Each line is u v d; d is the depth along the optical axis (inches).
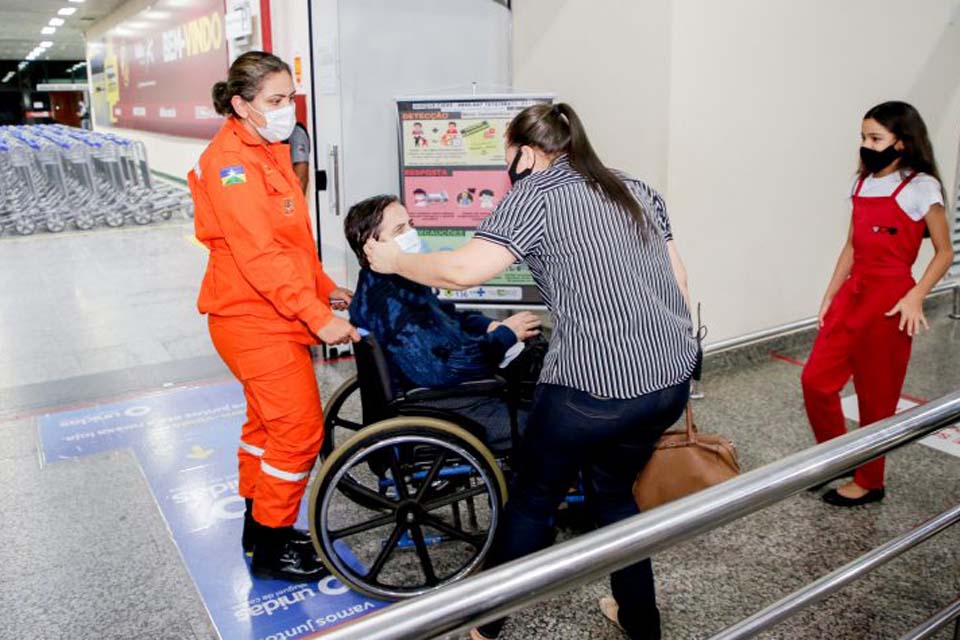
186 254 326.0
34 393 166.7
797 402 155.3
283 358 89.2
